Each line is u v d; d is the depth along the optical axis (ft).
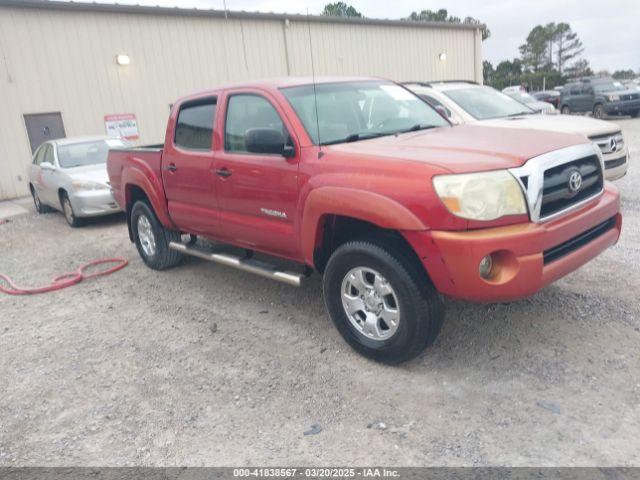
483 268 10.75
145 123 51.85
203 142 16.83
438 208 10.53
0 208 42.24
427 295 11.41
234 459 9.76
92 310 17.75
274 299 17.19
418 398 11.13
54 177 32.53
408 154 11.71
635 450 9.17
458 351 12.82
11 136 45.21
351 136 13.80
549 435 9.70
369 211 11.33
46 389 12.75
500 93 30.76
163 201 19.12
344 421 10.61
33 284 21.36
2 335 16.20
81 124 48.32
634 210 24.23
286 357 13.37
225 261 16.69
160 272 21.15
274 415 11.00
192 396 11.96
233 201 15.52
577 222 11.67
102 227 31.35
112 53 49.08
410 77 73.26
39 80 45.83
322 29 62.64
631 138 52.90
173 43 52.29
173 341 14.83
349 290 12.89
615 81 83.41
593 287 15.69
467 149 11.78
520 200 10.73
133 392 12.32
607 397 10.64
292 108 14.03
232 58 56.13
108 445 10.46
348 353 13.29
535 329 13.51
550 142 12.41
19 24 44.37
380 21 67.31
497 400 10.84
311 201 12.66
